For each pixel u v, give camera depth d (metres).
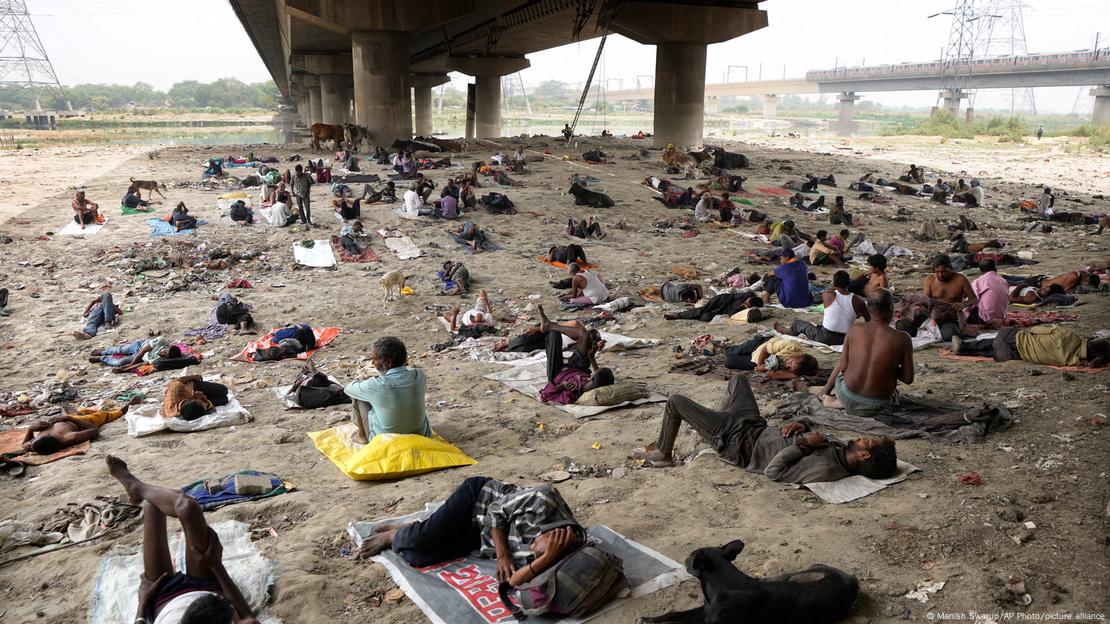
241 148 39.56
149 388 9.77
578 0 38.69
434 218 21.30
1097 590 4.39
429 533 5.00
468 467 6.93
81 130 94.56
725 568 4.21
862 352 7.28
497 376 9.74
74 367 10.82
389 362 7.14
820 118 167.25
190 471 6.96
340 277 16.16
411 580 4.86
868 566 4.78
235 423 8.41
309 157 34.91
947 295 11.21
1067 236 20.33
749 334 11.35
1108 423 6.83
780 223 19.61
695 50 40.66
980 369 8.96
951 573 4.66
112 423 8.56
